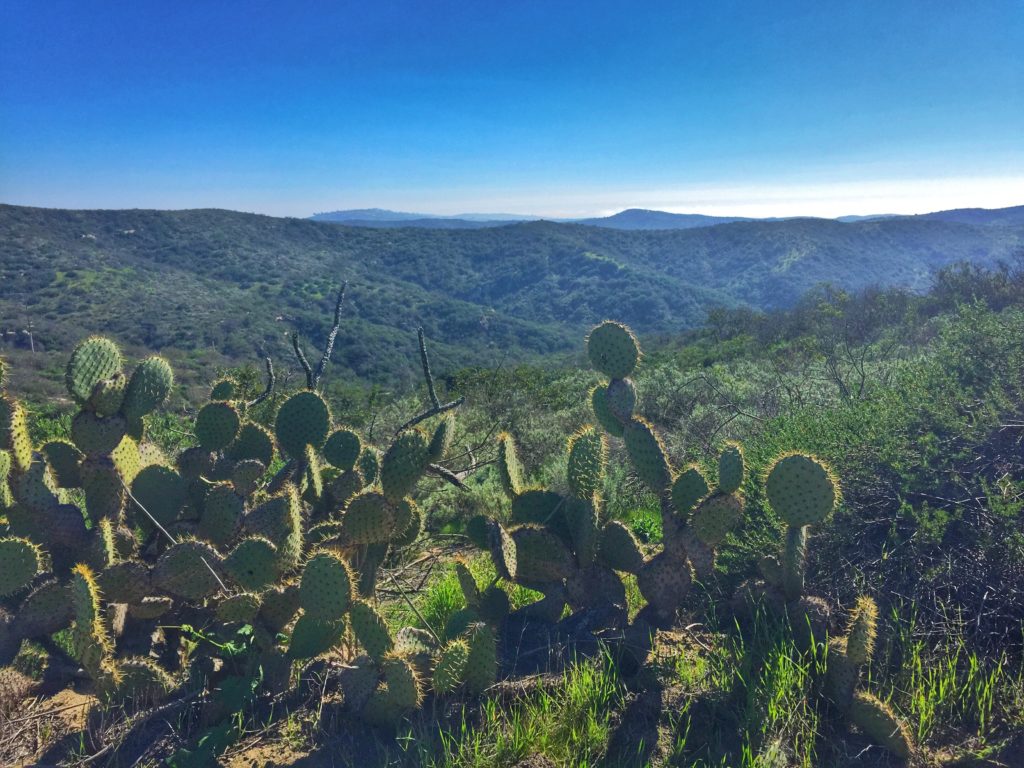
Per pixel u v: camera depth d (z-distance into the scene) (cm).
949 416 357
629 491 530
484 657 238
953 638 260
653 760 216
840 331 1719
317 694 250
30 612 248
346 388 1625
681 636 292
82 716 242
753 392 779
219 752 216
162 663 268
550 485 558
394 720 230
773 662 250
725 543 336
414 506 317
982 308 459
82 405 294
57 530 269
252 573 254
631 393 329
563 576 303
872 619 229
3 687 238
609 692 241
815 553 314
